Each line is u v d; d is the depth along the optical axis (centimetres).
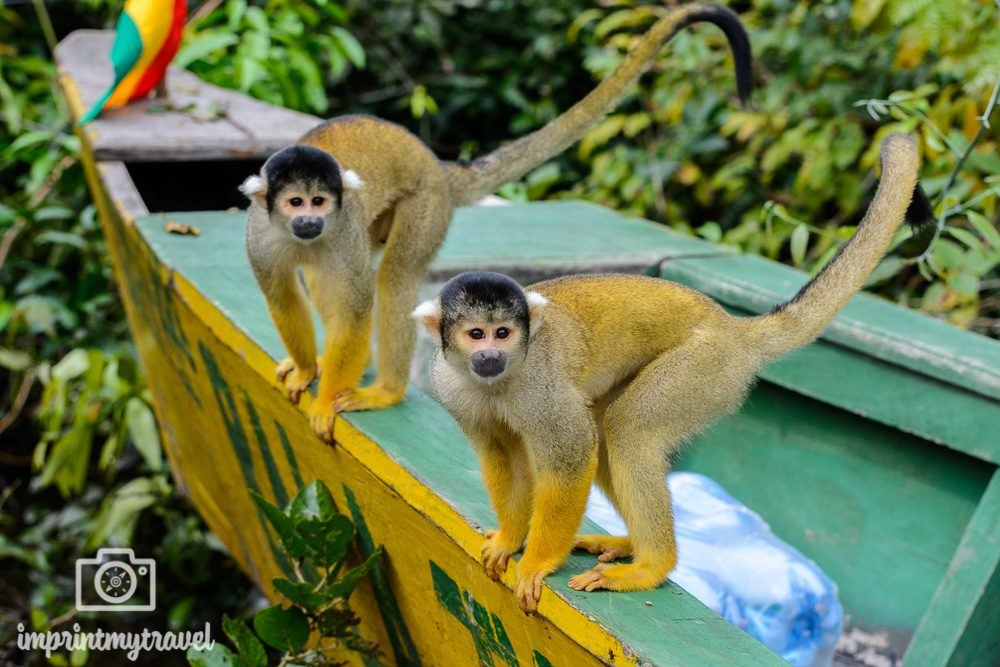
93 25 1370
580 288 356
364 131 478
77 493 876
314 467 451
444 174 502
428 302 339
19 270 1003
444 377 337
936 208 596
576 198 1021
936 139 618
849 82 895
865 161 834
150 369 745
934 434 471
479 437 336
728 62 962
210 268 552
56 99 1078
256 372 471
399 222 480
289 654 426
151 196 771
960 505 477
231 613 790
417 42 1318
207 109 822
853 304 532
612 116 996
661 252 621
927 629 441
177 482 799
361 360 439
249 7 1165
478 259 586
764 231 893
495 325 314
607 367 351
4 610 798
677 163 982
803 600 452
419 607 385
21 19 1336
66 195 1012
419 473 360
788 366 525
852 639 506
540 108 1226
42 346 1025
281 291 441
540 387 315
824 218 967
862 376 496
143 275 639
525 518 329
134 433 788
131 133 737
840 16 900
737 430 571
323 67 1286
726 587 448
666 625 284
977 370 451
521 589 309
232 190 789
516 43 1307
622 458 339
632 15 1009
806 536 538
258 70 946
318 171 423
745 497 568
